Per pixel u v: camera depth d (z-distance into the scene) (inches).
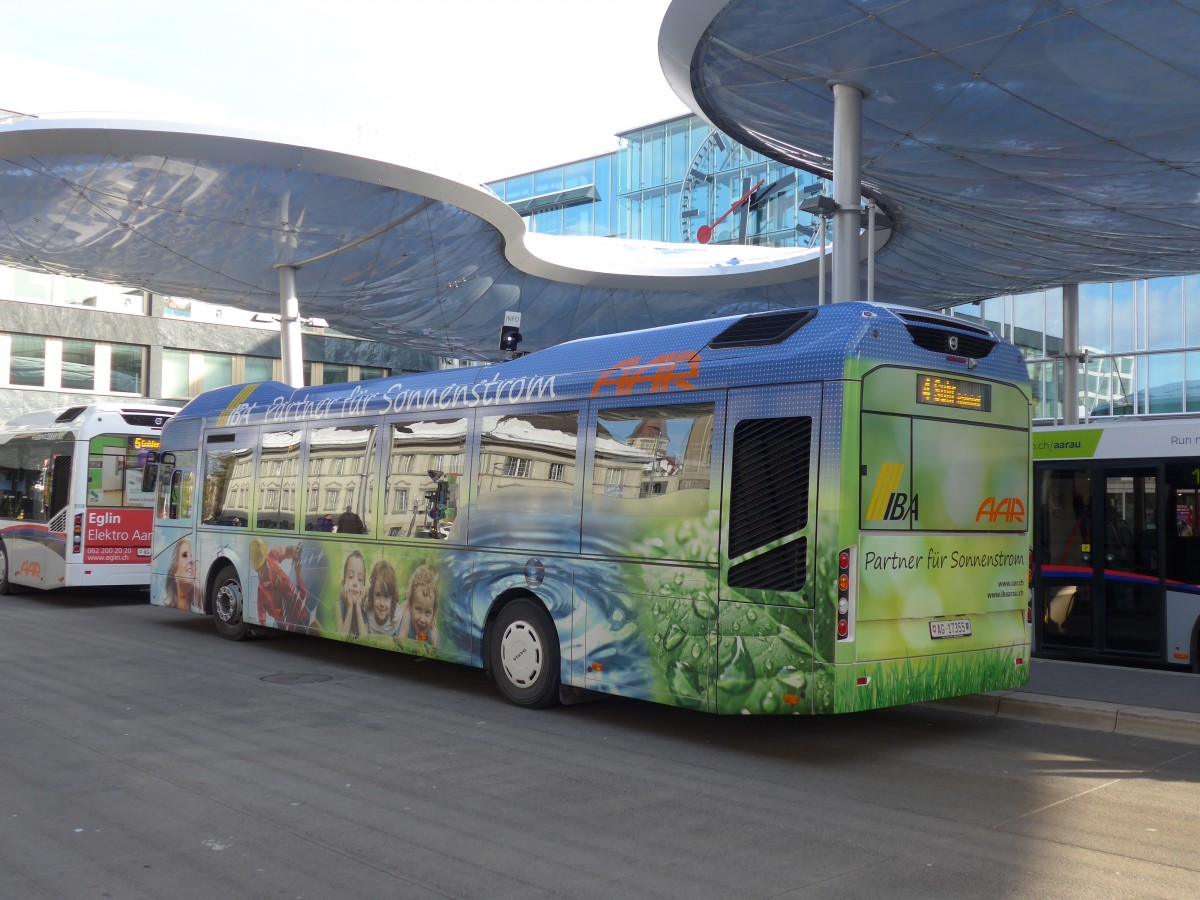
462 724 341.7
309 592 474.9
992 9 531.8
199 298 1288.1
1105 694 372.8
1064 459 512.7
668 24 590.6
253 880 196.2
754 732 336.5
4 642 518.6
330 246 1038.4
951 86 638.5
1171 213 848.3
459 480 400.8
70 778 267.6
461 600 393.7
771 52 604.4
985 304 1576.0
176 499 580.4
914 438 301.9
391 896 188.2
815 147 810.2
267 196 882.1
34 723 332.5
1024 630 339.6
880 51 590.9
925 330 307.4
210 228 967.0
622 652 331.0
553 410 366.0
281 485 501.4
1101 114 660.1
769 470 297.0
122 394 1761.8
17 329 1640.0
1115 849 216.5
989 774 282.4
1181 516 470.3
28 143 766.5
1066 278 1144.2
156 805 244.2
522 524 371.6
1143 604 480.1
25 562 749.9
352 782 266.2
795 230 1868.8
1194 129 672.4
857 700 283.1
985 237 982.4
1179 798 257.9
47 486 729.6
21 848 214.2
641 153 2196.1
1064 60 585.6
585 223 2298.2
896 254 1076.5
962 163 779.4
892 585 293.6
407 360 2167.8
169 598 580.1
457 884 194.2
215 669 446.6
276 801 248.2
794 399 293.6
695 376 319.3
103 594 791.1
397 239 1029.2
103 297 1744.6
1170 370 1374.3
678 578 315.6
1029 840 222.4
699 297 1344.7
